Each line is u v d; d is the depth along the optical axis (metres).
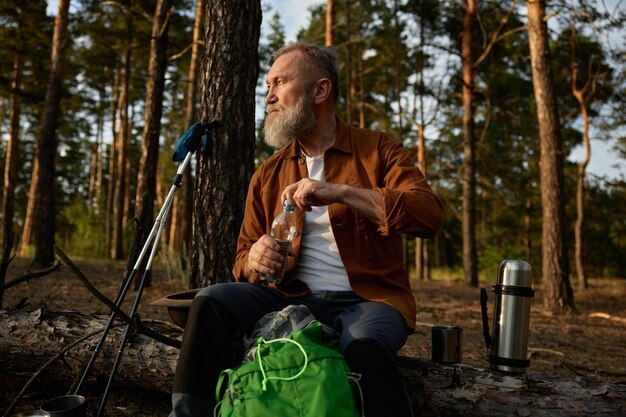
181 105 28.56
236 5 3.64
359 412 1.83
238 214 3.59
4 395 2.91
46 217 12.53
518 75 18.61
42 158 12.69
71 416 2.15
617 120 18.77
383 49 20.33
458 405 2.36
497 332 2.43
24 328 2.88
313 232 2.38
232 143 3.58
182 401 1.95
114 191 27.91
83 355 2.82
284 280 2.37
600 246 32.22
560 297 9.40
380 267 2.31
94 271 12.48
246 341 2.05
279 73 2.43
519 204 30.81
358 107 22.83
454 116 19.59
